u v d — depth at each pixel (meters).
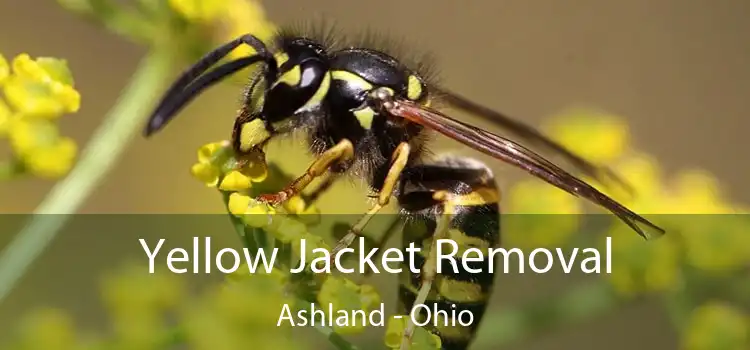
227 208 0.08
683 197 0.09
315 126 0.08
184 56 0.08
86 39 0.12
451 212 0.08
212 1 0.08
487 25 0.13
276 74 0.08
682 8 0.13
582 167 0.09
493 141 0.08
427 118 0.08
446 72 0.13
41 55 0.12
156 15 0.08
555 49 0.13
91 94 0.12
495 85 0.13
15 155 0.08
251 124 0.08
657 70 0.13
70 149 0.08
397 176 0.08
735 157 0.13
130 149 0.11
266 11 0.12
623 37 0.13
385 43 0.08
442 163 0.08
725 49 0.13
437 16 0.13
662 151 0.13
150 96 0.08
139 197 0.11
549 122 0.10
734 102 0.13
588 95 0.13
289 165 0.09
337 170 0.08
